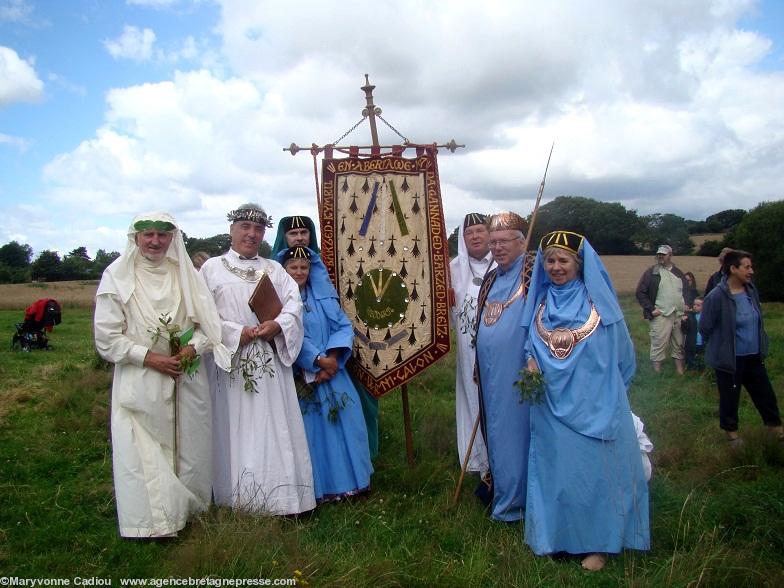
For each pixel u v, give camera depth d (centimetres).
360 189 546
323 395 496
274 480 449
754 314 587
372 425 564
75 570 385
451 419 690
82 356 1241
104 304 418
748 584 344
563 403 389
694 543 398
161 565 384
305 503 461
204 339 443
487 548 407
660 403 743
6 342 1508
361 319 535
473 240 542
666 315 927
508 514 445
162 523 412
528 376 399
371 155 549
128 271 431
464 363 534
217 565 366
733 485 464
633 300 2334
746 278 583
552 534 388
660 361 947
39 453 597
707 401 755
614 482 380
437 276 533
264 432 452
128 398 419
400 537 426
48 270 6475
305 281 515
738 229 3025
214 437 468
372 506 477
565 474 384
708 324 593
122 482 414
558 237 409
